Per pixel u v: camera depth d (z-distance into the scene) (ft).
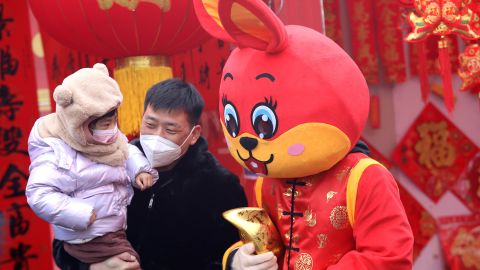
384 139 14.07
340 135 6.10
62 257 8.01
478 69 9.00
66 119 7.32
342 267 6.09
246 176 11.32
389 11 13.51
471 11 8.67
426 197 14.20
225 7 5.94
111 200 7.77
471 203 14.15
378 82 13.67
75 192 7.61
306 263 6.47
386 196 6.16
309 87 6.03
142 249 8.32
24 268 12.40
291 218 6.65
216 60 11.60
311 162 6.17
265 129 6.18
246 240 6.90
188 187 8.29
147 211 8.34
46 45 11.87
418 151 14.07
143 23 9.06
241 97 6.32
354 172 6.30
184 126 7.88
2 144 12.21
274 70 6.13
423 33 8.71
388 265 5.96
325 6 13.41
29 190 7.39
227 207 8.32
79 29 9.13
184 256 8.28
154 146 7.82
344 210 6.31
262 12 5.83
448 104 8.74
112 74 11.75
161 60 9.82
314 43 6.20
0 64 12.14
